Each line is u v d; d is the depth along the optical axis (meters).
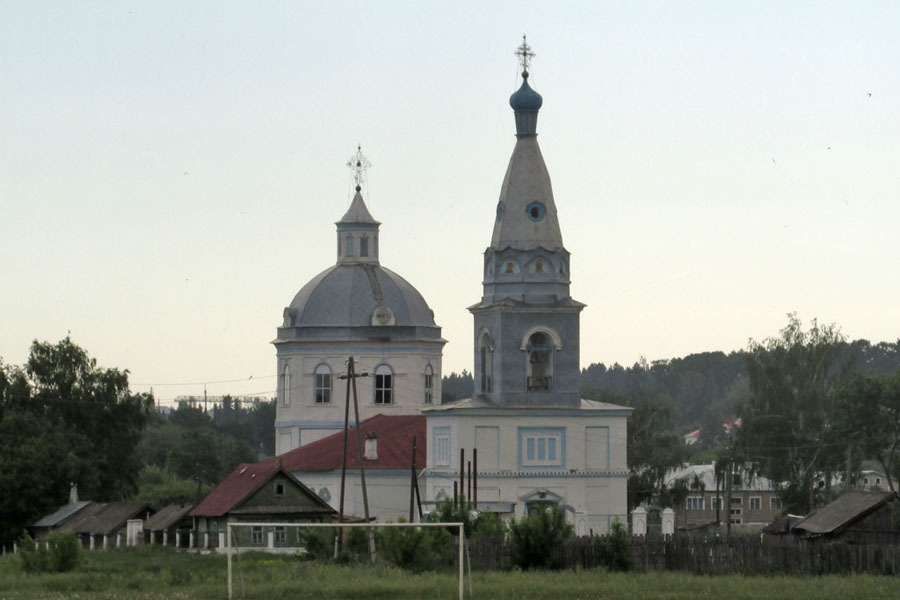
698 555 119.25
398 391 194.25
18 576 121.56
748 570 117.88
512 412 160.25
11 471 197.50
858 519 137.25
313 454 178.25
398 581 108.25
